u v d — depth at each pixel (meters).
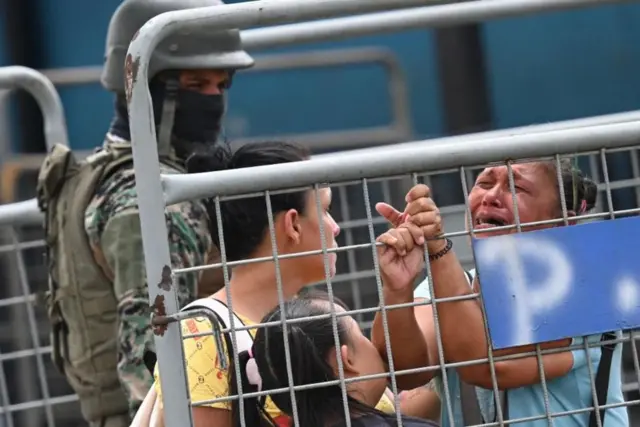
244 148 7.98
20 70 11.36
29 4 19.95
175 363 6.81
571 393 7.76
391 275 7.22
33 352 11.34
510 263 7.08
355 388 7.29
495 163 7.15
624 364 10.75
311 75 20.53
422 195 7.17
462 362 7.11
